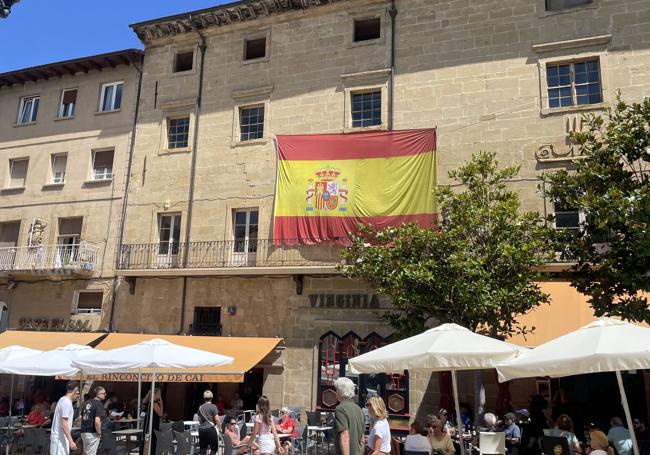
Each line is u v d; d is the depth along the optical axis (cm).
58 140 2556
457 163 1889
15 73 2633
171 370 1497
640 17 1777
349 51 2116
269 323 2005
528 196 1784
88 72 2570
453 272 1357
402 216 1906
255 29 2295
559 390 1588
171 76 2395
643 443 1162
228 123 2247
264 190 2122
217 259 2122
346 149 2031
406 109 1992
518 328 1410
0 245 2578
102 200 2394
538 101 1839
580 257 1202
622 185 1177
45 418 1681
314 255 1992
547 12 1886
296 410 1830
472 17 1975
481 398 1361
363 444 731
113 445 1280
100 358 1296
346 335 1892
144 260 2242
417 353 948
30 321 2369
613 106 1744
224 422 1627
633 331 804
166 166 2306
